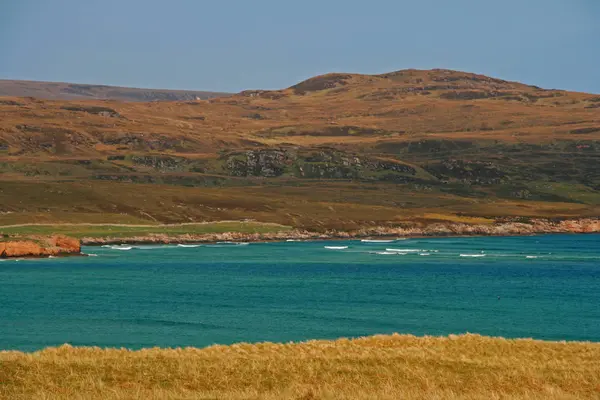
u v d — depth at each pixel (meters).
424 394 47.56
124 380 50.16
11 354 55.34
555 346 64.69
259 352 59.88
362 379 51.66
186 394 46.50
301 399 45.62
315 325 115.00
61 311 127.62
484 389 50.22
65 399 45.03
